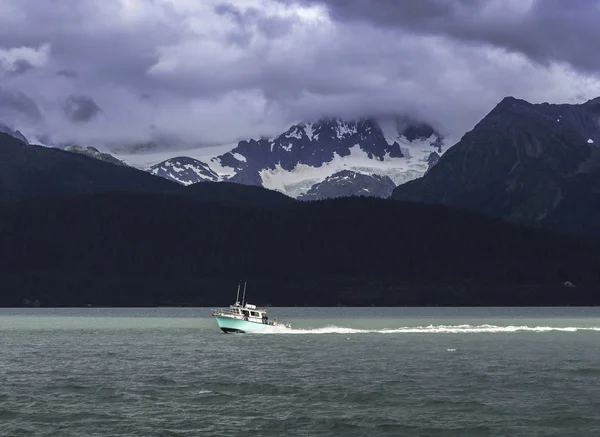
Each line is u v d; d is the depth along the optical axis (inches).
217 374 4333.2
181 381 4057.6
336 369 4522.6
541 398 3506.4
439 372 4375.0
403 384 3922.2
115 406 3344.0
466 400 3459.6
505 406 3321.9
